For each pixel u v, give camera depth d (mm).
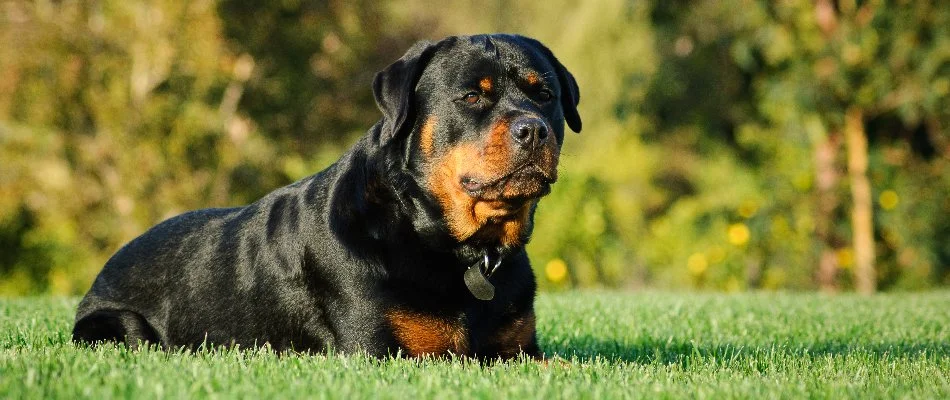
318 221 4578
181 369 3775
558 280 12664
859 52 12234
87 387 3309
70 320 5992
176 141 15656
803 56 12570
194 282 4977
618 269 13570
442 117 4488
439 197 4469
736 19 12992
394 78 4566
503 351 4680
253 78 16891
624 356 5473
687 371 4375
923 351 5508
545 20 18703
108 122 15500
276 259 4695
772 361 4738
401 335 4379
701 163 15500
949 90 12516
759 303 8023
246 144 16359
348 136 18188
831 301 8312
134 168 15328
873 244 12867
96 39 15734
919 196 12984
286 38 17484
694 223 13758
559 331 6285
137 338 4961
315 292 4527
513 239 4609
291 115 17656
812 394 3678
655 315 7004
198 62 15727
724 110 14383
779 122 13531
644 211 15508
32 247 15656
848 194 12852
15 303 7328
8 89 15656
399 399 3377
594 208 13422
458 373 3861
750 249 13094
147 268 5180
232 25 16562
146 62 15641
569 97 5051
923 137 13609
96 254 15383
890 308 7723
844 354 5309
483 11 21062
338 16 17797
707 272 13117
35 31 15523
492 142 4336
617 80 15477
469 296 4484
